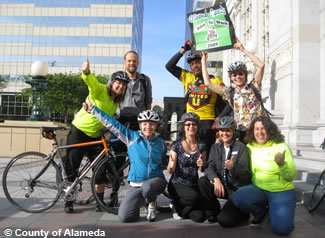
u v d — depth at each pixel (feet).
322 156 22.85
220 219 10.16
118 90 12.07
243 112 12.90
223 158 11.40
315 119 27.61
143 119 11.15
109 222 10.68
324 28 27.37
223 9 14.84
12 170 12.05
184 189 11.12
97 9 184.96
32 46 183.73
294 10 29.17
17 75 181.78
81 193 13.20
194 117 11.33
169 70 15.38
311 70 27.84
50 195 12.34
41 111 34.86
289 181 10.04
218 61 133.90
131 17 184.96
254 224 10.67
